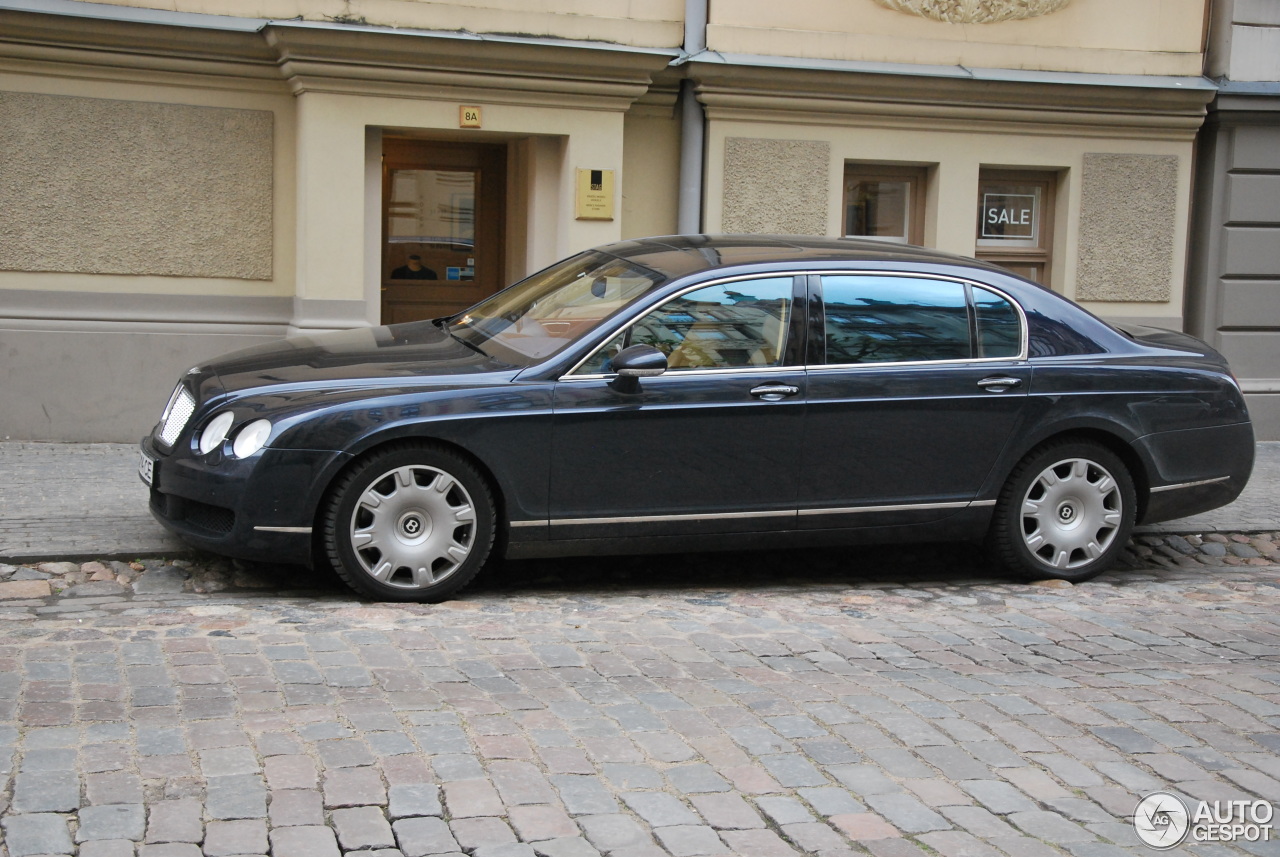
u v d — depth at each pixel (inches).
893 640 220.4
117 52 351.9
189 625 212.4
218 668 189.5
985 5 414.9
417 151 409.4
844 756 164.4
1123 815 149.9
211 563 249.3
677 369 239.8
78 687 178.7
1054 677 200.8
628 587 255.1
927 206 429.1
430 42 360.5
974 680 198.1
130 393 367.2
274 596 233.3
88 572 239.9
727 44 396.5
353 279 370.3
